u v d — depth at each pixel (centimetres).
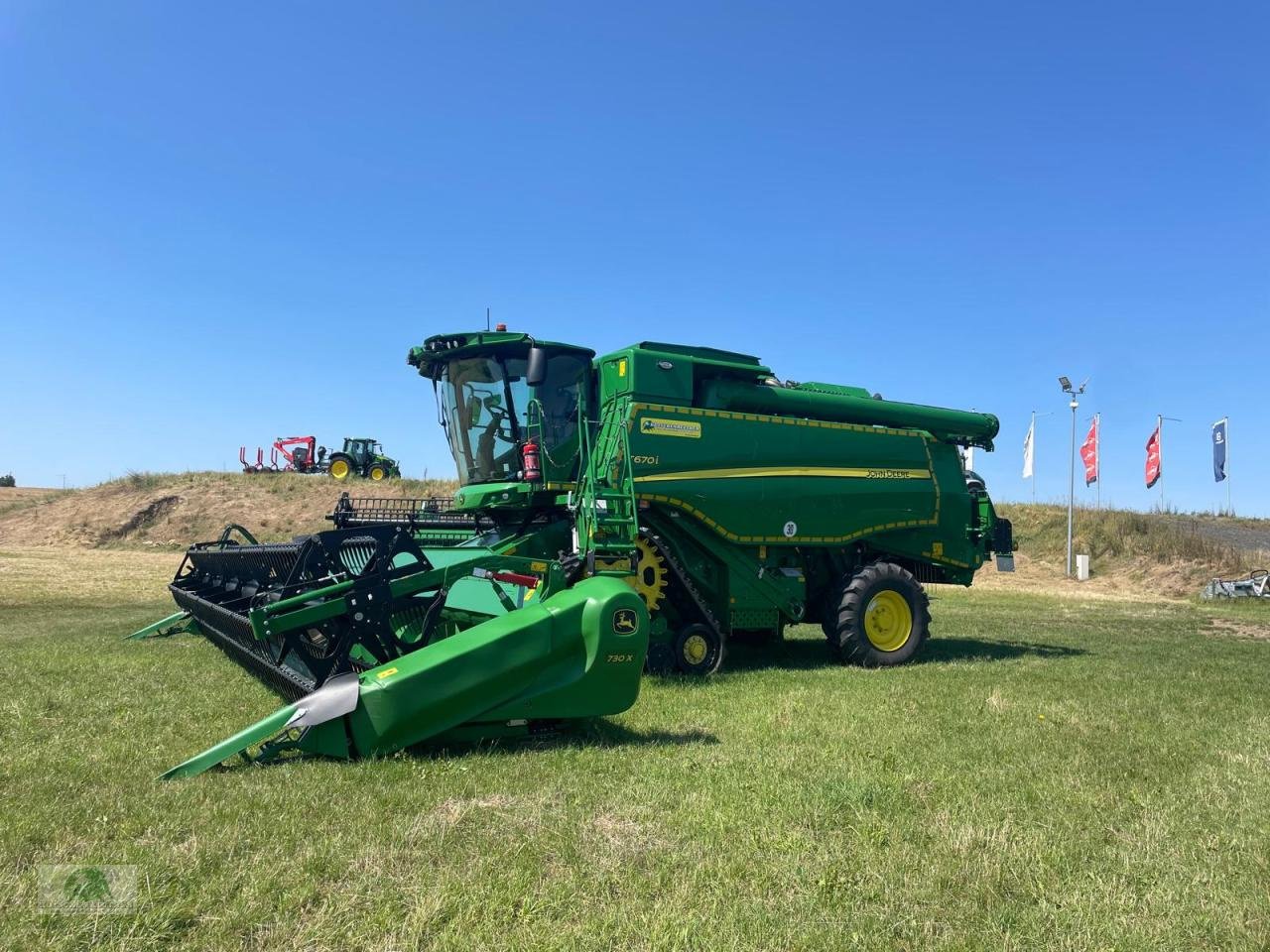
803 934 347
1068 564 3288
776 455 1115
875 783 544
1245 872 427
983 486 1348
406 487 4303
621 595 648
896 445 1231
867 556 1245
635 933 343
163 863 384
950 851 440
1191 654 1264
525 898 367
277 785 505
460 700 593
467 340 1063
